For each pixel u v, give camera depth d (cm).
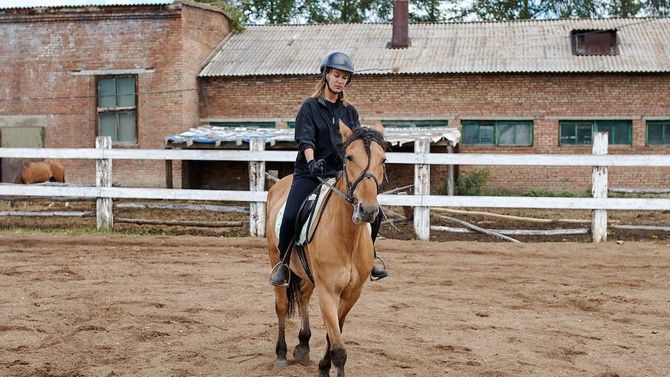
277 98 2895
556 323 821
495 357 684
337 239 548
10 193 1589
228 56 3017
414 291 991
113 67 2845
